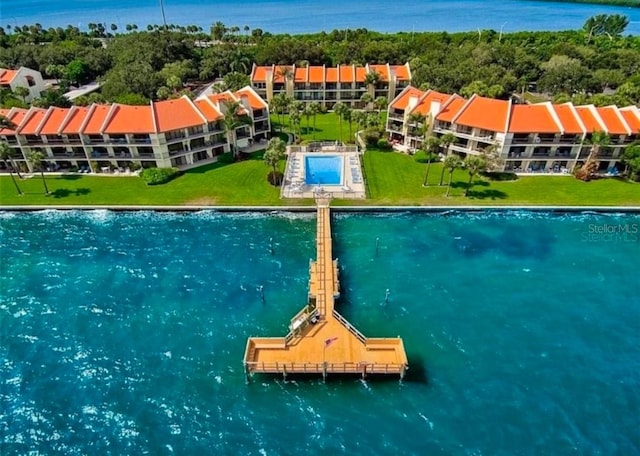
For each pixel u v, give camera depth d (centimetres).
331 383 3816
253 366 3809
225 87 10306
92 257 5525
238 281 5075
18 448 3316
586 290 4875
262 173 7469
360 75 11319
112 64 13600
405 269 5234
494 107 7406
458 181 7106
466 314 4547
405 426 3438
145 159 7375
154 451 3284
